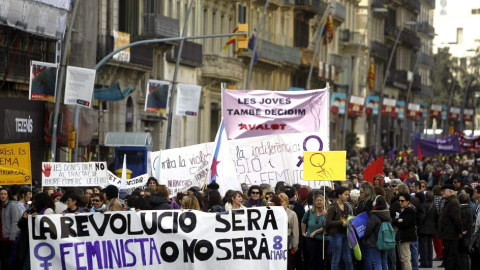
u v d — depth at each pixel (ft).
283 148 123.95
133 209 91.35
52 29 187.52
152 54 257.96
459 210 113.60
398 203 109.19
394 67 552.82
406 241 109.50
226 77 295.48
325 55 419.33
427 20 655.76
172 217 86.48
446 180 195.11
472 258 114.52
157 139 269.23
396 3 544.21
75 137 165.48
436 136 558.97
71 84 157.69
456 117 546.26
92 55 219.00
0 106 167.12
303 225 102.32
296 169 123.95
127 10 249.34
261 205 103.30
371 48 491.72
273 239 87.86
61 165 120.16
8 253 98.78
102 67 232.94
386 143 526.57
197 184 117.80
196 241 86.84
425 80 654.12
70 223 84.38
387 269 102.89
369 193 101.40
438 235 115.03
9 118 169.48
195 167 118.93
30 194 104.99
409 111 469.16
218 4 302.04
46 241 84.07
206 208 108.88
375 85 509.35
